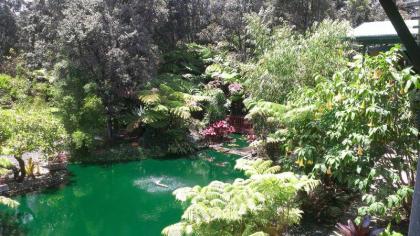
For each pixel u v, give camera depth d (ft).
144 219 28.81
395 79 16.66
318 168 20.11
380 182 18.56
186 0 68.39
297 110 22.04
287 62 31.14
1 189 31.68
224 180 37.11
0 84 56.03
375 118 16.93
